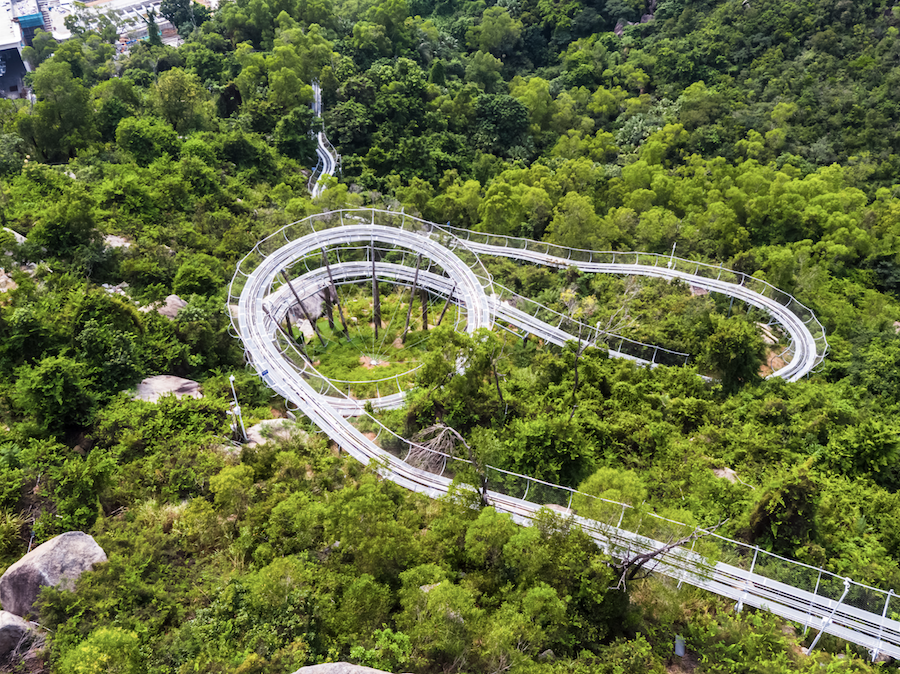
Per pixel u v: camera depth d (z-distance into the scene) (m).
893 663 33.28
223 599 28.45
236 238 67.12
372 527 32.16
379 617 28.91
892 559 39.34
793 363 64.81
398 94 113.31
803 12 133.25
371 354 59.19
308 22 136.12
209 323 52.69
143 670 25.75
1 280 51.47
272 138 101.31
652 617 33.47
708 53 135.38
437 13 165.00
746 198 88.00
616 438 47.06
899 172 107.00
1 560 30.92
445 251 64.06
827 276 78.50
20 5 169.62
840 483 45.88
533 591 29.89
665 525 34.66
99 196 67.44
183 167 77.06
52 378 40.12
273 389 49.34
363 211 64.12
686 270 73.81
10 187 65.62
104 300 48.09
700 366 60.28
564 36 151.88
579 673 28.61
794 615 34.44
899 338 67.25
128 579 29.33
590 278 72.31
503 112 117.38
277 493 35.88
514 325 62.97
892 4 132.25
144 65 116.81
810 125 117.31
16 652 26.48
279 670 25.16
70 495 33.91
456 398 44.81
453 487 37.19
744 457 47.84
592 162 101.50
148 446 39.84
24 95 144.50
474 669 27.58
